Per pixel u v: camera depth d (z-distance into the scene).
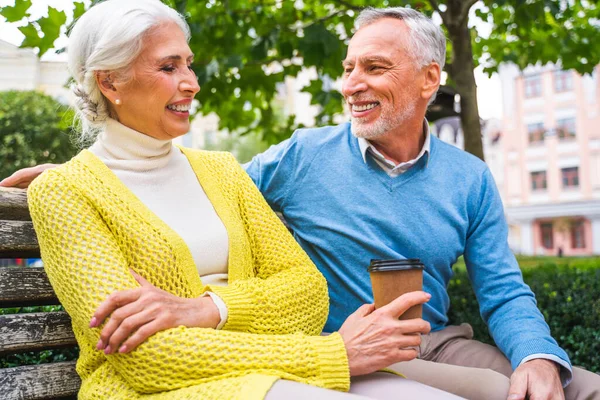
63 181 1.55
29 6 3.15
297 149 2.18
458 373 1.82
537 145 36.84
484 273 2.10
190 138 29.72
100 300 1.43
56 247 1.49
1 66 19.39
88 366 1.55
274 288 1.70
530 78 37.03
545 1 3.84
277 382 1.36
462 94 3.68
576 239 36.22
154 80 1.65
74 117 1.87
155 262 1.57
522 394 1.65
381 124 2.07
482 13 4.63
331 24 4.68
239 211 1.87
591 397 1.79
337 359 1.47
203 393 1.35
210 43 4.21
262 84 4.55
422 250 2.08
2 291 1.60
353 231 2.08
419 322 1.53
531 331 1.87
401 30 2.09
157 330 1.40
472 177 2.15
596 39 4.70
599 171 35.25
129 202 1.61
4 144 14.70
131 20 1.61
